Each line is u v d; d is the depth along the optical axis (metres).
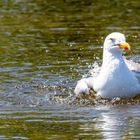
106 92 15.31
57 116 14.11
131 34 21.06
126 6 25.64
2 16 24.12
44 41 20.48
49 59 18.41
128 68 15.31
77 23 22.95
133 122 13.63
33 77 16.84
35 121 13.80
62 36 21.14
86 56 18.66
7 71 17.33
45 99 15.36
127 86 15.23
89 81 15.88
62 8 25.59
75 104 15.00
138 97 15.34
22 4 26.25
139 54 18.69
